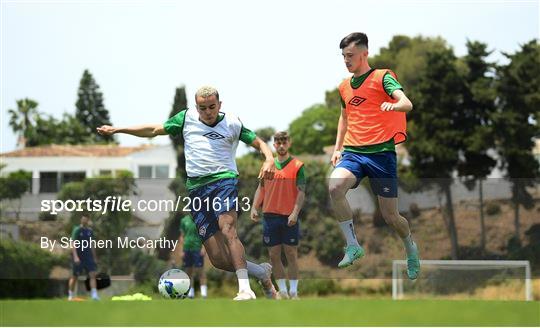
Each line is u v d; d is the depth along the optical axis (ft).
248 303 51.31
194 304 51.03
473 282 117.50
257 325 41.96
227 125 71.61
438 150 362.33
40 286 123.65
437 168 365.81
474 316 44.73
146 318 44.47
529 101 367.45
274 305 49.80
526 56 369.50
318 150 580.71
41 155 495.41
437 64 370.73
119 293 113.60
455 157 364.38
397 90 67.67
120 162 495.41
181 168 391.86
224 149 71.56
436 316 44.68
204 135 71.51
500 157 369.09
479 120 370.12
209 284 110.73
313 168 136.98
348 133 70.03
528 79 367.86
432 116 366.02
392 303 50.98
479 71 372.79
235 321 43.32
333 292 115.14
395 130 69.05
